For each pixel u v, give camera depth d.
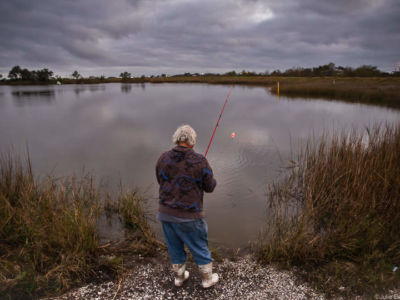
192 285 2.54
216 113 14.05
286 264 2.84
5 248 2.91
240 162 6.35
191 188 2.12
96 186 5.03
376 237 3.02
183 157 2.12
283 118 12.20
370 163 4.07
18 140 8.80
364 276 2.57
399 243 2.95
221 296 2.41
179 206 2.12
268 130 9.75
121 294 2.43
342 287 2.47
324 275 2.65
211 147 7.64
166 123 11.55
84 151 7.48
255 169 5.89
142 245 3.17
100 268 2.75
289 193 4.72
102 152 7.40
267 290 2.48
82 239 2.88
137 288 2.50
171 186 2.13
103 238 3.37
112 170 5.98
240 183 5.17
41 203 3.62
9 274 2.56
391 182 3.82
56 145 8.16
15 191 4.00
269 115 13.11
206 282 2.46
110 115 13.93
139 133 9.76
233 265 2.86
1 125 11.34
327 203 4.01
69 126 11.11
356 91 20.53
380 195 3.67
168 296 2.41
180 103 18.98
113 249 3.10
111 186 5.06
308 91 23.25
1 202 3.49
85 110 15.83
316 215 3.74
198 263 2.37
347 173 4.24
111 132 9.95
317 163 4.86
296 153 6.98
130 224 3.75
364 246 2.90
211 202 4.45
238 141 8.28
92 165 6.30
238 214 4.05
